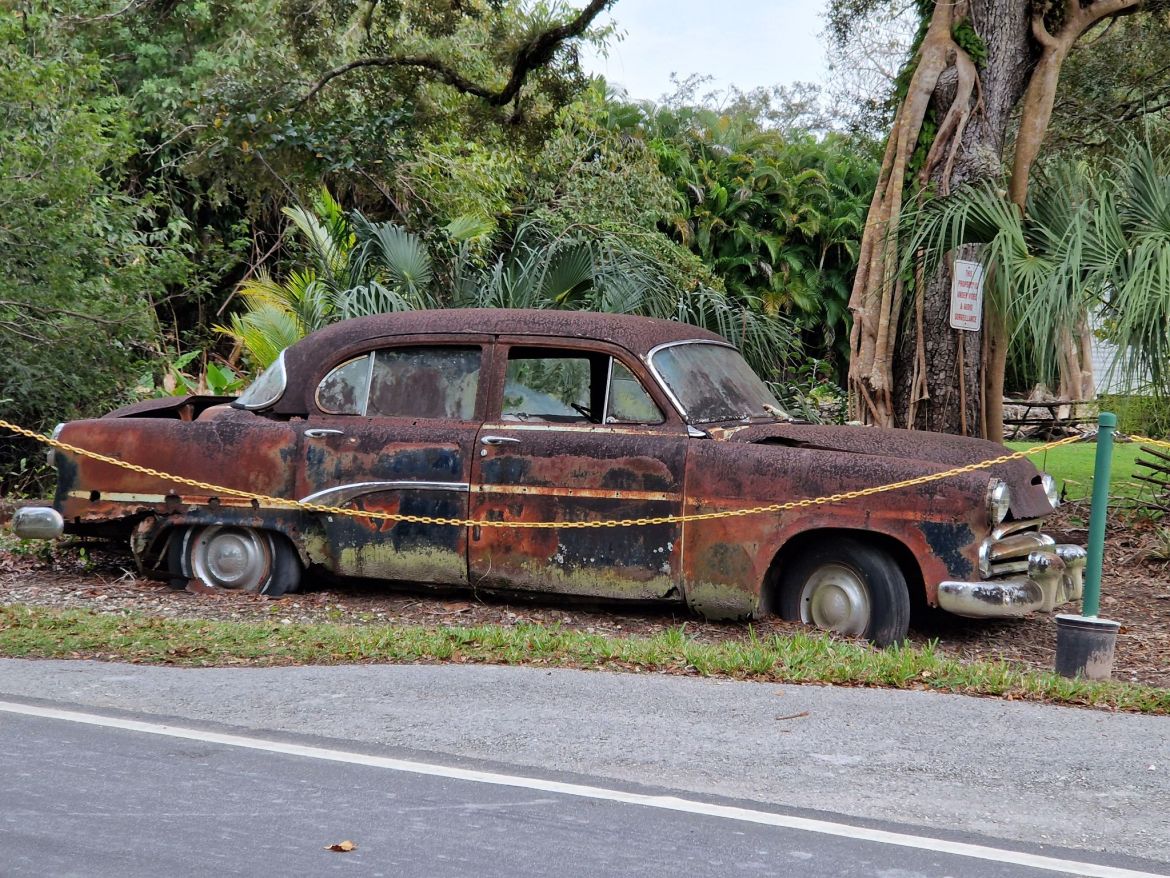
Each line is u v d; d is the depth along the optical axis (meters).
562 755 5.12
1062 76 17.02
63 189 12.60
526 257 14.73
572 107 21.84
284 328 14.12
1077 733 5.48
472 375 8.33
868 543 7.63
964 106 11.30
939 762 5.06
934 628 8.26
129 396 13.98
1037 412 22.55
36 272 12.80
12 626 7.38
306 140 15.45
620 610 8.40
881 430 8.20
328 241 15.23
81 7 17.98
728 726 5.52
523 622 7.95
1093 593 6.92
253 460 8.55
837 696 6.06
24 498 12.78
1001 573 7.55
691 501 7.74
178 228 17.69
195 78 19.33
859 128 19.48
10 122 12.96
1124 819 4.48
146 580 9.16
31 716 5.58
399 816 4.40
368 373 8.55
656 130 34.62
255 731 5.42
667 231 32.62
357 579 8.66
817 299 33.59
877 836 4.28
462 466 8.17
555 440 8.02
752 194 33.59
